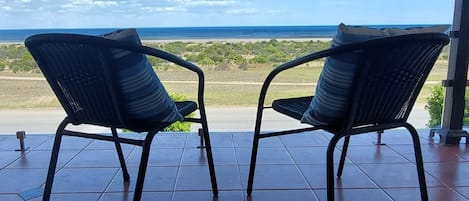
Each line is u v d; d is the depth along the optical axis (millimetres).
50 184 1455
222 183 1911
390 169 2078
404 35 1162
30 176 2006
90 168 2117
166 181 1939
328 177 1275
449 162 2168
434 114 3141
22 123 3594
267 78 1578
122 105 1311
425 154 2307
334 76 1244
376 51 1167
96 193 1797
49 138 2725
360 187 1852
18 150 2447
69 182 1922
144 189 1841
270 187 1858
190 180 1952
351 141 2588
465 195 1743
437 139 2605
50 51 1235
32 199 1735
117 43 1167
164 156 2326
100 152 2393
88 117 1405
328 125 1378
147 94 1306
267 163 2191
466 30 2412
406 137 2674
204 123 1679
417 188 1830
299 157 2293
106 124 1399
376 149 2422
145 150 1278
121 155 1916
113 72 1230
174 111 1435
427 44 1211
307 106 1653
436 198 1715
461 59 2439
